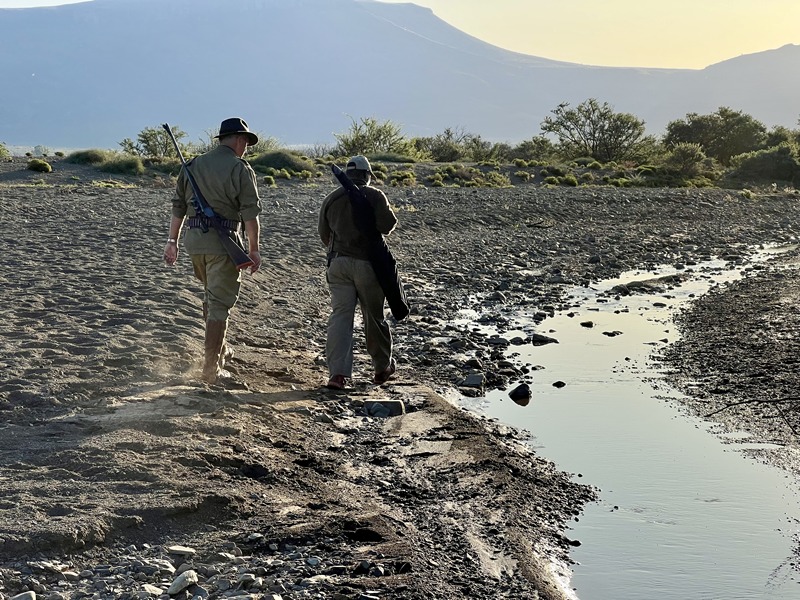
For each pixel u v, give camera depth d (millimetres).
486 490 5898
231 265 7363
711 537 5320
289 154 44250
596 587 4656
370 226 7879
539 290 15672
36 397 6789
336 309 8117
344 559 4617
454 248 20703
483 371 9398
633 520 5574
